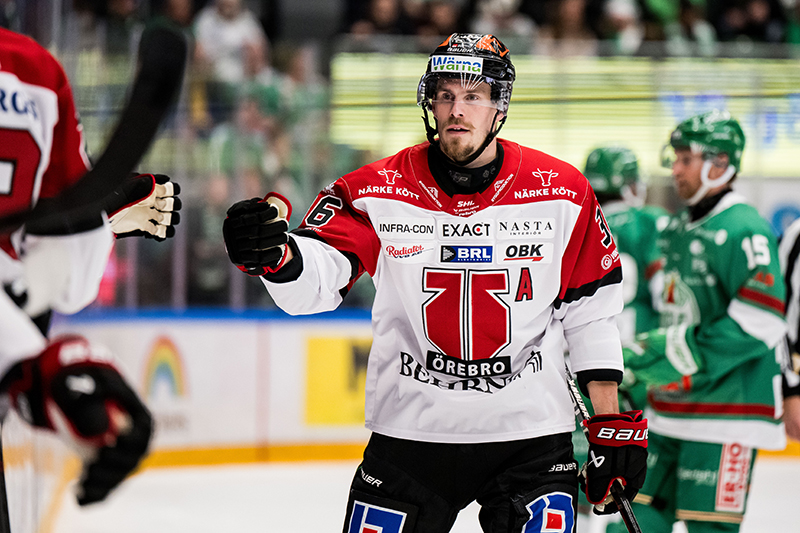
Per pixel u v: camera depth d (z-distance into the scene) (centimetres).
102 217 333
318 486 1487
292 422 1673
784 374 877
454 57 522
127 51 1540
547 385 551
